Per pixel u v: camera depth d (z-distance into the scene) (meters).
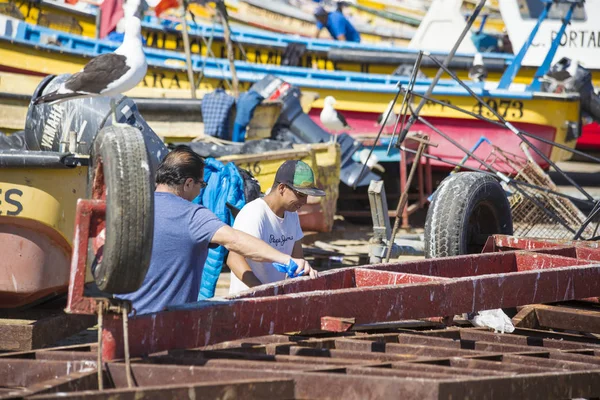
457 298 9.58
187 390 6.64
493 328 10.77
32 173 12.49
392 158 28.16
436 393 6.68
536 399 7.37
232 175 14.29
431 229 13.95
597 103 31.80
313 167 22.72
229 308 8.15
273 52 38.22
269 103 26.64
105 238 7.19
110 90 12.74
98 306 7.38
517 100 30.77
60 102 14.02
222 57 38.69
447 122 31.30
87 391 6.50
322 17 42.28
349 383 6.96
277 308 8.41
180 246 9.90
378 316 9.05
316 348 8.75
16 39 30.11
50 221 12.65
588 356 8.91
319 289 10.06
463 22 38.12
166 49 38.31
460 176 14.40
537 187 14.80
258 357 8.11
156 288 9.88
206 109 25.31
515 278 10.06
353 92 31.72
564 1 32.53
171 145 23.14
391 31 54.47
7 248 12.59
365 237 26.55
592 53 37.41
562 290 10.56
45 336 12.56
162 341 7.85
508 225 14.88
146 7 25.92
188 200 10.45
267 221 11.73
